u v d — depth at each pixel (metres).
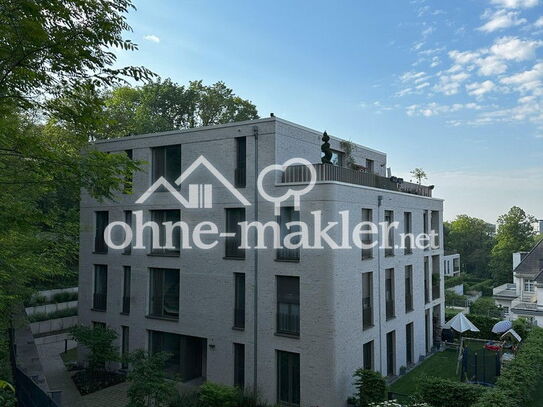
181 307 17.86
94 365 18.30
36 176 7.92
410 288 21.06
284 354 15.62
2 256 9.77
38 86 6.49
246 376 16.08
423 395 14.10
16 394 11.62
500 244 69.06
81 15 6.30
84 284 20.98
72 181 7.33
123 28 6.78
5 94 6.31
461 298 46.88
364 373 14.57
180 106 38.00
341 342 15.02
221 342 16.80
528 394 14.70
